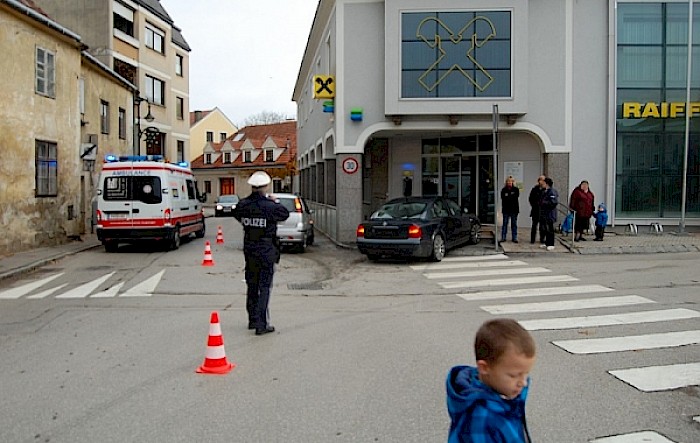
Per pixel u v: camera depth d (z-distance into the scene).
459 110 18.39
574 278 12.47
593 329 8.16
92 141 22.86
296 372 6.40
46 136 18.66
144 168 18.27
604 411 5.21
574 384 5.93
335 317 9.27
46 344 7.68
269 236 8.20
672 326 8.23
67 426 4.98
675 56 19.44
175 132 43.88
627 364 6.57
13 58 16.84
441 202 16.53
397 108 18.48
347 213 19.45
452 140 22.58
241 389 5.87
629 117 19.33
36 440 4.71
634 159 19.53
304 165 36.31
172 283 12.73
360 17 19.14
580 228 17.39
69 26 33.75
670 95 19.45
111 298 11.09
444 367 6.53
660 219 19.61
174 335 8.16
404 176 23.27
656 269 13.35
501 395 2.44
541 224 16.88
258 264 8.19
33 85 17.91
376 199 23.88
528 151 20.52
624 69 19.38
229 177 65.00
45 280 13.13
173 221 18.78
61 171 19.64
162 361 6.88
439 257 15.55
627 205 19.61
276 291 11.77
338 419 5.07
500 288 11.59
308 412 5.24
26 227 17.62
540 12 18.94
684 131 19.50
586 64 19.17
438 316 9.23
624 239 17.81
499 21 18.30
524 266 14.34
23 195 17.42
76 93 20.73
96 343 7.72
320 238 23.09
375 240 15.10
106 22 33.59
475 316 9.19
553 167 19.14
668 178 19.58
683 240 17.47
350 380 6.11
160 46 40.28
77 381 6.16
